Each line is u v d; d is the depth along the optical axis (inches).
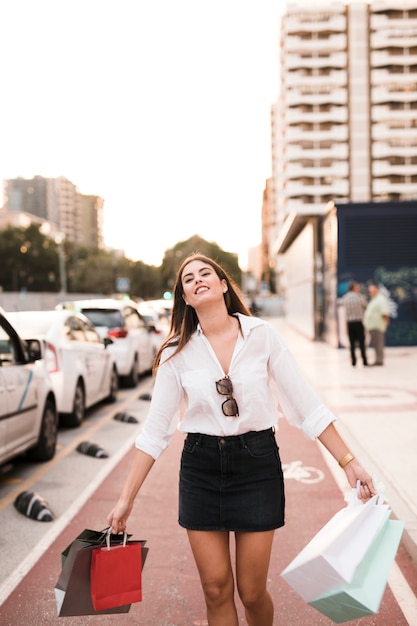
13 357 265.7
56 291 4227.4
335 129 4308.6
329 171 4315.9
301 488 253.1
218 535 113.3
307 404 115.6
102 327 559.8
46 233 4448.8
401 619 144.9
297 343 1025.5
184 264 119.0
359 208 853.2
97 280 3567.9
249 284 3757.4
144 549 107.6
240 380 111.9
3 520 218.5
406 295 855.7
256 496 111.1
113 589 102.1
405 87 4303.6
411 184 4333.2
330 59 4291.3
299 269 1344.7
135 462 115.5
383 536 103.7
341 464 114.0
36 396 282.5
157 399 117.3
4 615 148.9
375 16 4279.0
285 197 4382.4
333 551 91.6
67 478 273.6
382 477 247.3
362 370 631.2
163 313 906.7
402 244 850.8
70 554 102.0
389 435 330.3
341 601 90.6
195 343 115.1
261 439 113.0
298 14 4281.5
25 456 300.8
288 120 4306.1
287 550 187.0
